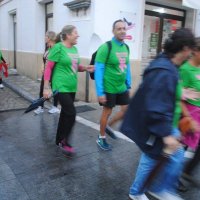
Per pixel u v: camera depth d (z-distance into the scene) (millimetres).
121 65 4012
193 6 6086
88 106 7086
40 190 3229
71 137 4898
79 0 7355
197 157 3172
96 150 4348
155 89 2156
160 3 8094
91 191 3225
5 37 14844
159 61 2254
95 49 7223
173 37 2271
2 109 6984
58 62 3947
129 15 7332
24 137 4973
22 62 12523
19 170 3686
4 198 3057
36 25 10703
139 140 2350
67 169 3732
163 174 2385
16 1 12742
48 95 4047
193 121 2859
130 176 3564
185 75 3016
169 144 2137
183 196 3137
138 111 2330
